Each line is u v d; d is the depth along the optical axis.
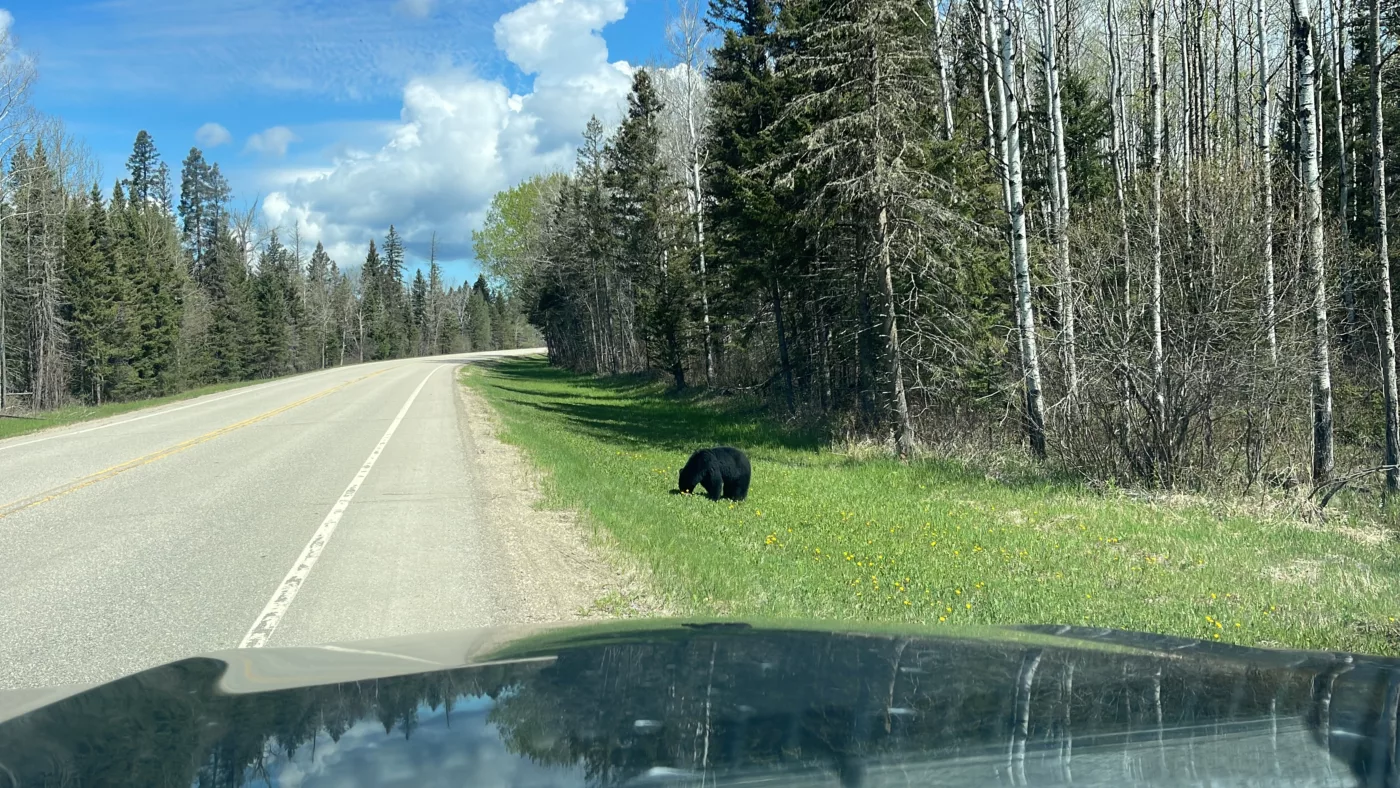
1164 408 12.62
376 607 6.25
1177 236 13.97
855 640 2.53
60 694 2.30
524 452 15.72
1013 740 1.60
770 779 1.42
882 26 15.89
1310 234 12.69
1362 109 23.30
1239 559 8.67
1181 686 1.96
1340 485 11.71
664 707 1.82
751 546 9.14
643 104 37.84
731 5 21.61
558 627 2.92
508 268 76.31
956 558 8.64
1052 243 17.45
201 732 1.74
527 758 1.54
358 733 1.70
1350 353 17.84
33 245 48.16
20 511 10.15
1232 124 25.11
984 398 16.39
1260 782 1.42
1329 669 2.14
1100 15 26.52
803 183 18.03
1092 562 8.50
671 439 20.92
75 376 49.16
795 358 24.98
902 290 17.89
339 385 37.62
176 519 9.56
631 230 40.19
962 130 18.67
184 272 64.31
